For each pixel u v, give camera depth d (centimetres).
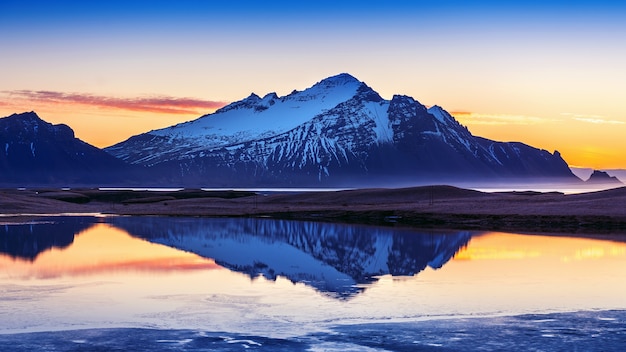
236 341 2434
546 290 3394
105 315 2833
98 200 16262
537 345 2372
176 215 10244
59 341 2425
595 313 2845
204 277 3831
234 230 7312
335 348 2352
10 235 6419
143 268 4194
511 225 7800
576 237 6275
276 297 3216
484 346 2364
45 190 18550
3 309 2939
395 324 2666
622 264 4362
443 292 3338
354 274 3959
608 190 11394
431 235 6612
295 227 7806
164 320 2745
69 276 3844
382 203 12988
